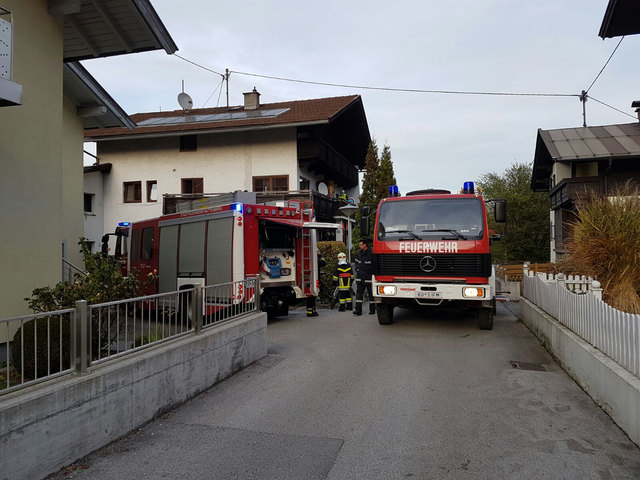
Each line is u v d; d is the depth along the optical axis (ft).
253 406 17.19
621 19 32.71
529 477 11.59
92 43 28.68
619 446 13.28
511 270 56.54
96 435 13.08
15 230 20.84
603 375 16.14
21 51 21.47
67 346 13.23
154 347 16.52
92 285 18.17
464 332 32.30
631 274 23.95
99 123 46.21
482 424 15.21
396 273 31.91
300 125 71.15
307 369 22.50
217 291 21.29
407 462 12.54
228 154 77.36
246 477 11.74
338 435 14.44
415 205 32.42
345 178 96.12
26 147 21.57
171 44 29.40
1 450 10.22
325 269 52.24
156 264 40.70
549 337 25.49
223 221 33.78
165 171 79.82
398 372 21.83
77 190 42.83
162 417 16.01
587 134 70.23
